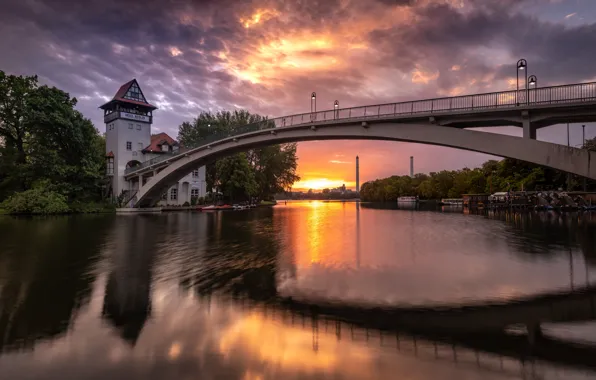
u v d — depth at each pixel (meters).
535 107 16.73
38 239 17.86
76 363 4.71
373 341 5.36
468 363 4.66
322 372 4.41
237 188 61.22
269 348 5.11
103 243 16.28
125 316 6.52
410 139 22.17
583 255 12.47
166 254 13.17
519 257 12.19
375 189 118.62
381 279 9.13
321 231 21.58
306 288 8.31
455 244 15.44
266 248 14.57
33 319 6.40
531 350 5.04
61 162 40.38
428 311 6.70
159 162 42.56
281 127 31.23
